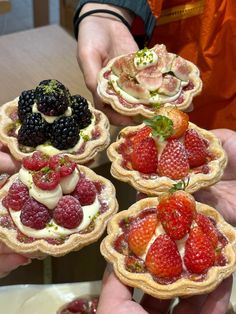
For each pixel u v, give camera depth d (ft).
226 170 0.94
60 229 0.73
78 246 0.73
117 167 0.82
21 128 0.86
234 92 1.14
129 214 0.74
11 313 0.79
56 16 1.96
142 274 0.65
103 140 0.89
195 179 0.80
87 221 0.74
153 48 1.02
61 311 0.79
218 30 1.07
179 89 0.98
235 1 1.04
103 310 0.63
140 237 0.67
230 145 0.95
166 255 0.64
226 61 1.10
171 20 1.11
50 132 0.86
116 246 0.69
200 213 0.72
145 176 0.80
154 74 0.96
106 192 0.79
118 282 0.66
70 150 0.87
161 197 0.67
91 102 1.06
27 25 1.95
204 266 0.65
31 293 0.81
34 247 0.72
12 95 1.07
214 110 1.18
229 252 0.68
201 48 1.10
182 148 0.80
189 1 1.08
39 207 0.72
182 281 0.64
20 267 0.90
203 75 1.13
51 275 0.92
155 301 0.72
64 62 1.18
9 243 0.73
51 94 0.85
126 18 1.10
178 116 0.80
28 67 1.15
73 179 0.74
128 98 0.96
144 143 0.80
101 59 1.05
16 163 0.87
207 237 0.67
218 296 0.68
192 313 0.69
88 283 0.83
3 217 0.75
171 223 0.65
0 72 1.13
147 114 0.94
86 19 1.09
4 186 0.80
